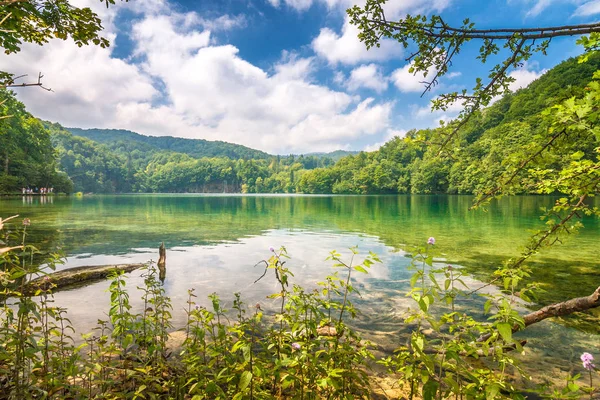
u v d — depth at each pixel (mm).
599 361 4641
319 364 3049
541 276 9109
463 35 3826
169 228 20672
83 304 6715
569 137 3570
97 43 5273
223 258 11602
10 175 69625
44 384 2994
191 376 3236
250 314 6309
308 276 9273
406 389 3812
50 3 4578
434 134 4473
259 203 62812
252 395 2727
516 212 33625
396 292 7875
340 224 23484
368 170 139375
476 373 2648
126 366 3713
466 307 6797
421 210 38500
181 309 6562
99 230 19031
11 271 2783
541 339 5352
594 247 13484
